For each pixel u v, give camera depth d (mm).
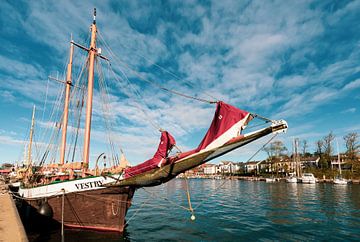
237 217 18750
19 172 28047
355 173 70750
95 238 11859
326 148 84500
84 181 12680
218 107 9805
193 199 32156
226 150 9359
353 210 22344
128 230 14461
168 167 10203
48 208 12773
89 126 14586
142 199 32656
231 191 45875
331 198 32594
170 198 33625
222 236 13289
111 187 12031
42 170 16875
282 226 15656
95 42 15914
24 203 14992
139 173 11008
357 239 12773
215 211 21703
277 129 8734
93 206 12555
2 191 20766
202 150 9664
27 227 13695
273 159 99812
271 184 68125
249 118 9344
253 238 12922
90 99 14922
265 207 24281
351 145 75375
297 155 84125
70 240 11531
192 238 12859
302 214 20156
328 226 15688
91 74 15266
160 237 12984
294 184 66875
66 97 21469
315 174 80000
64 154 20578
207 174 159500
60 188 12938
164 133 10367
